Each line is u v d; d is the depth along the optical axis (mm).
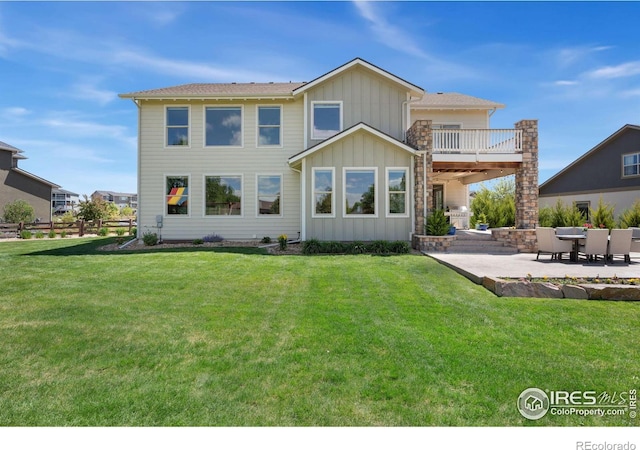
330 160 12289
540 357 3775
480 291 6438
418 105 15727
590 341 4203
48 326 4629
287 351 3912
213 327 4641
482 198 20875
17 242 15727
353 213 12320
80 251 11828
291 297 6074
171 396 3018
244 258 10000
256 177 14461
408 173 12367
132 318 4969
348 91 14125
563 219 16641
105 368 3527
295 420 2727
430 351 3912
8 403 2926
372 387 3156
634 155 18312
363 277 7570
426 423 2699
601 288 5875
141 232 14305
